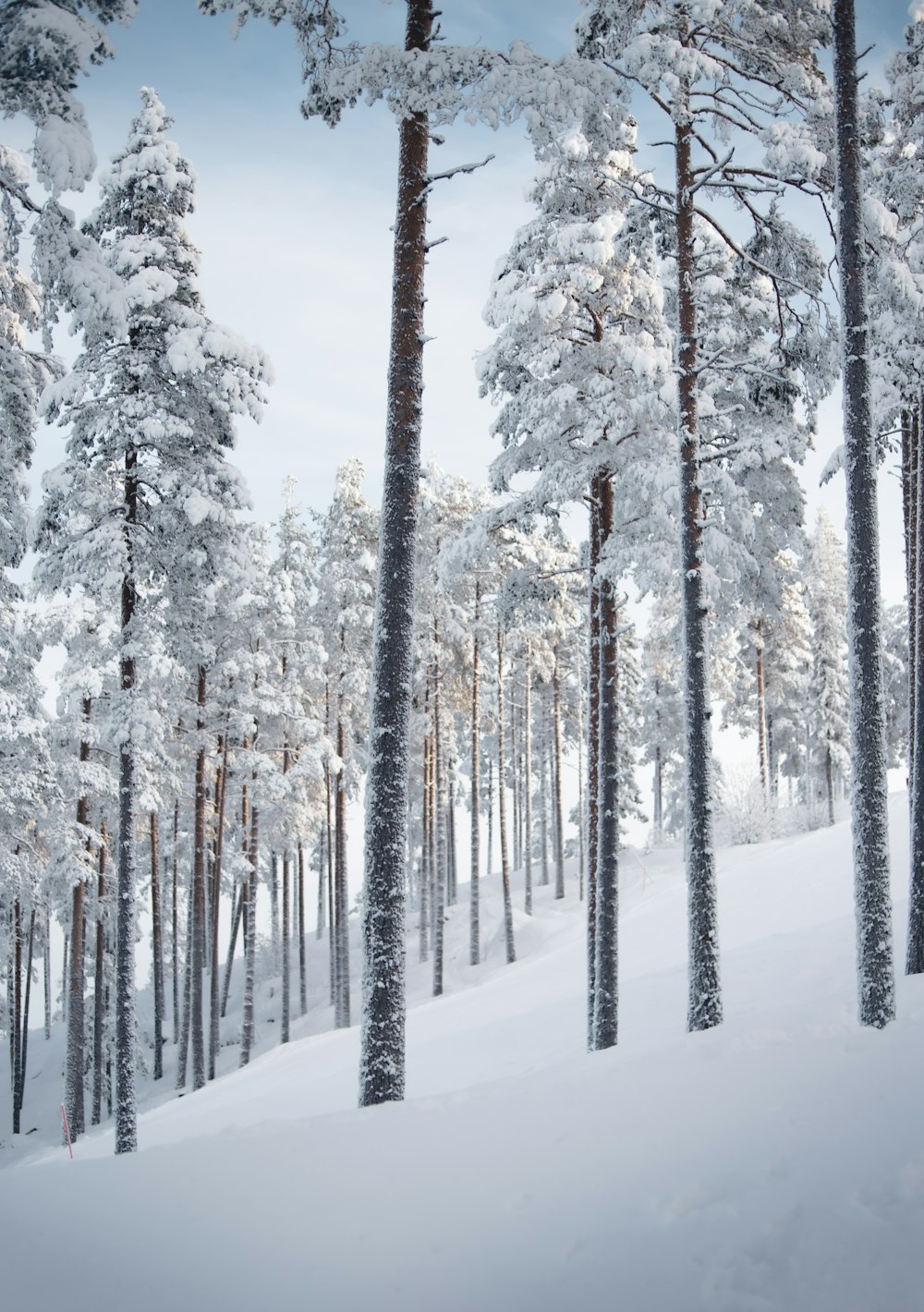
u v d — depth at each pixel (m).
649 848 42.53
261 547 29.22
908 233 16.39
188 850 34.91
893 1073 6.84
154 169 16.67
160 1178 6.34
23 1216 5.86
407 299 10.14
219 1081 23.44
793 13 11.43
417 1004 29.66
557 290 14.85
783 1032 8.45
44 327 10.99
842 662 41.94
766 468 18.33
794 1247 4.65
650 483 14.23
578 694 43.72
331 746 30.45
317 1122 7.34
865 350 10.19
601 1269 4.75
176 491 16.20
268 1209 5.77
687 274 12.56
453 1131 6.82
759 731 39.28
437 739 36.12
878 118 13.91
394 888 9.52
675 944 21.66
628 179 12.95
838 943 16.17
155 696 16.41
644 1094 7.13
